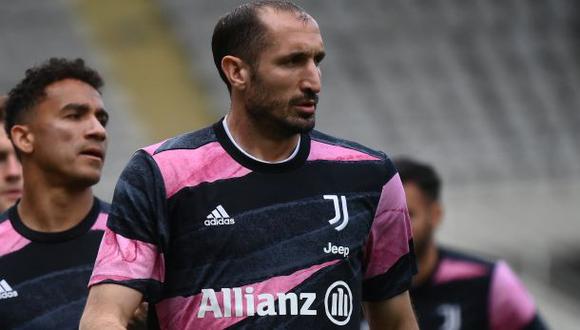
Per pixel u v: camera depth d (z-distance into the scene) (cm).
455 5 6550
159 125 5822
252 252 1094
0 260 1481
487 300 2019
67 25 6444
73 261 1481
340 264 1112
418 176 1978
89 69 1520
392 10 6525
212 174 1110
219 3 6544
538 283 5097
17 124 1501
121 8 6562
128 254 1091
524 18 6488
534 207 5300
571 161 5631
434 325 2027
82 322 1084
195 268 1095
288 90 1089
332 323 1099
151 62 6247
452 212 5284
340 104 5988
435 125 5878
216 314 1084
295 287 1092
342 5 6550
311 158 1142
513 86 6122
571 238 5222
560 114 5978
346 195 1136
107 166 5444
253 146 1125
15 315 1456
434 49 6319
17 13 6519
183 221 1098
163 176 1099
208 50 6319
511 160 5619
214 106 5997
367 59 6259
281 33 1090
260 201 1108
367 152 1171
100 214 1523
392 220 1171
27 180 1504
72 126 1483
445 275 2033
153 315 1127
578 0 6550
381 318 1213
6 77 6128
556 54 6328
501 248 5231
